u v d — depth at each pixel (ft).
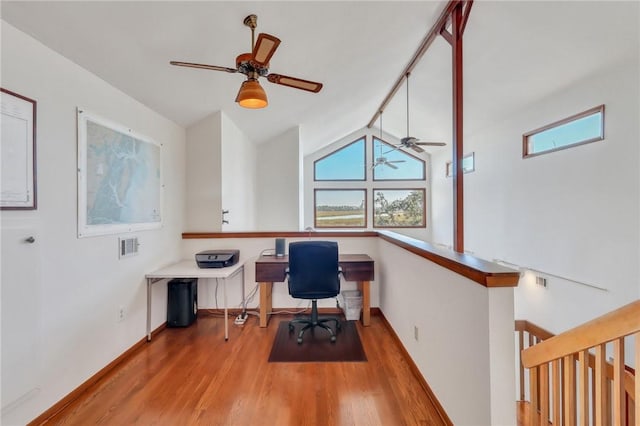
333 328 10.21
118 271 7.88
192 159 11.59
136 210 8.62
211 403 6.30
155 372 7.47
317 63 10.21
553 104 13.56
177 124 11.00
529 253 15.29
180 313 10.25
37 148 5.61
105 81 7.37
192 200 11.59
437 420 5.82
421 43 12.19
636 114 10.06
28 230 5.38
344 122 21.25
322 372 7.50
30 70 5.47
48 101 5.84
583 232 12.13
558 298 13.43
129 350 8.30
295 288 9.43
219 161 11.50
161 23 6.18
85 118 6.75
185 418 5.86
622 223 10.59
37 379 5.52
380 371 7.55
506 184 17.10
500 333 4.29
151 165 9.37
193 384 6.97
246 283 11.59
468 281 4.90
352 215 27.91
